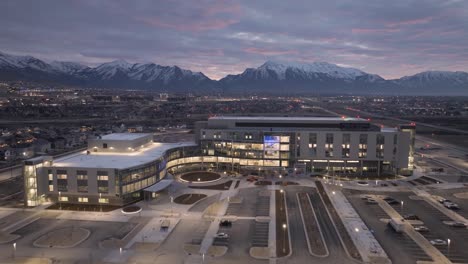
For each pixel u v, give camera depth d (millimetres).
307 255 76875
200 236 86562
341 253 77812
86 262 73312
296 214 102500
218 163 161750
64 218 98562
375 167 150875
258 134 155500
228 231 89750
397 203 112188
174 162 154875
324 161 153250
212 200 115000
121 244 81750
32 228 91312
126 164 117812
